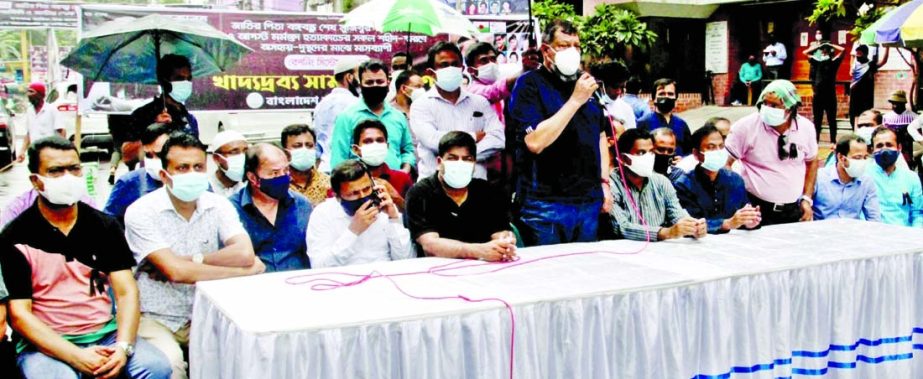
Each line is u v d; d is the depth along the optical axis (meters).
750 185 5.20
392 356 2.80
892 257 3.86
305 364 2.68
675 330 3.27
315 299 2.99
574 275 3.34
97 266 3.39
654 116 6.12
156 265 3.54
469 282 3.24
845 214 5.35
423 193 3.84
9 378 3.25
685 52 15.76
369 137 4.62
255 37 8.30
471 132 5.30
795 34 14.90
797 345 3.66
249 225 3.95
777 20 15.12
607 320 3.14
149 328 3.56
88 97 7.70
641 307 3.19
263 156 3.85
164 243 3.57
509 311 2.93
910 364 3.98
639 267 3.48
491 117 5.39
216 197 3.78
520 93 4.16
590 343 3.11
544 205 4.14
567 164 4.11
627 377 3.21
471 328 2.88
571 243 4.09
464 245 3.64
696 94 15.91
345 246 3.73
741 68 15.20
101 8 7.58
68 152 3.26
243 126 10.59
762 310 3.47
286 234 4.01
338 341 2.71
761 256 3.73
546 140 3.92
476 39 7.95
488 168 5.34
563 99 4.12
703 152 4.55
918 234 4.29
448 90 5.18
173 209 3.63
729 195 4.71
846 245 3.98
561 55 3.98
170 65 5.60
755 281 3.45
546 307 3.01
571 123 4.09
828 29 14.07
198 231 3.69
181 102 5.75
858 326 3.82
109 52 5.83
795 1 14.72
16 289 3.25
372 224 3.89
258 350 2.61
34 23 14.75
